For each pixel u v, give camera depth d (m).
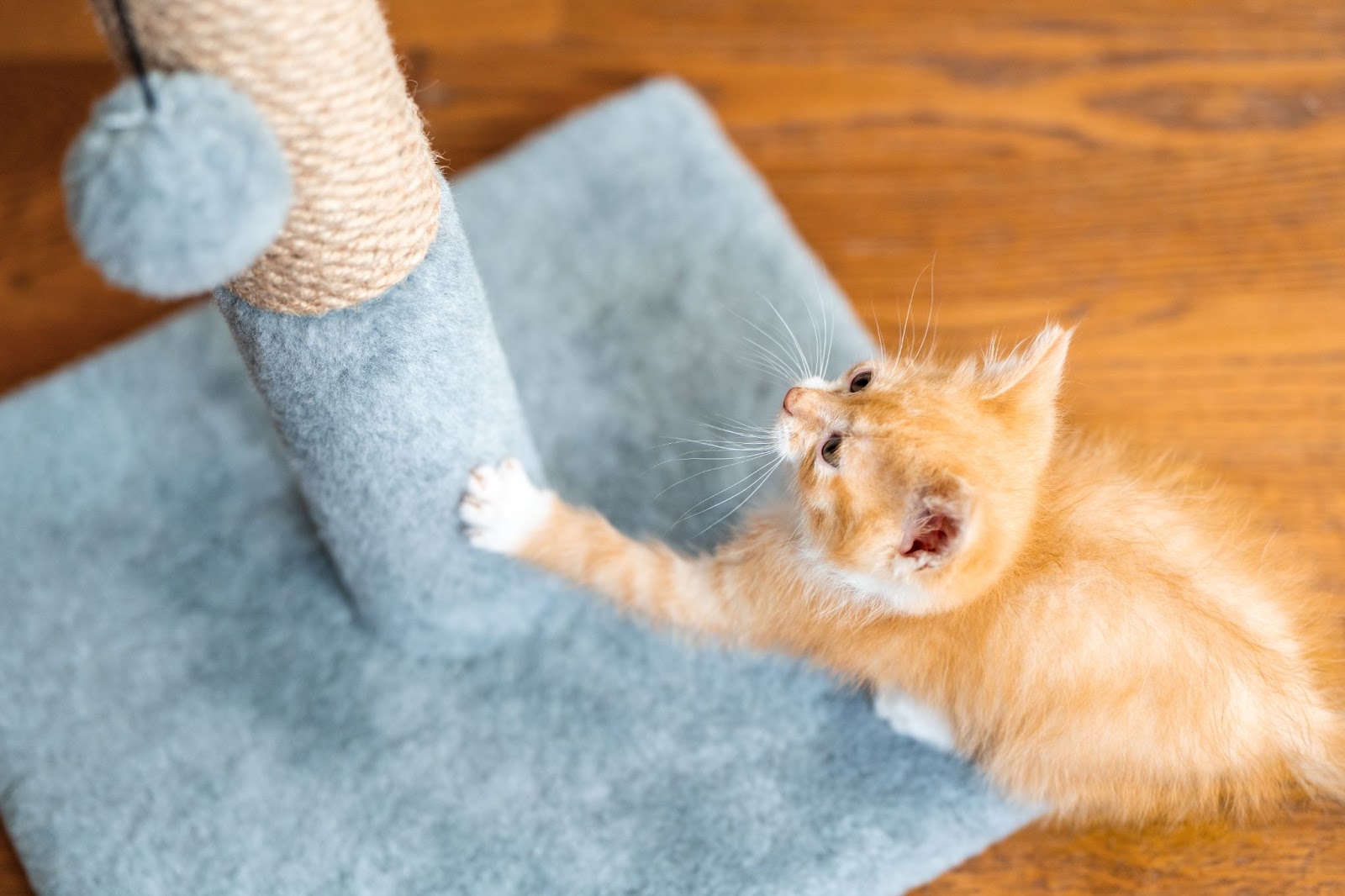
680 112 0.94
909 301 0.91
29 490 0.83
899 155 0.96
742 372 0.86
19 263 0.92
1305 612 0.74
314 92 0.58
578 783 0.76
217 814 0.75
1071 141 0.96
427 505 0.72
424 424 0.68
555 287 0.89
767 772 0.76
